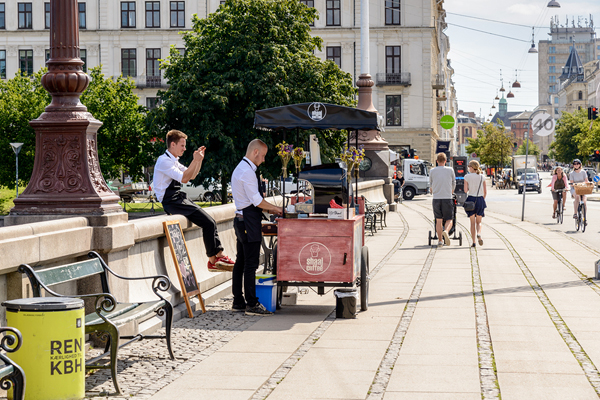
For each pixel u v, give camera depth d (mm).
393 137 60562
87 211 6434
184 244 8422
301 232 7898
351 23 59781
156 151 38438
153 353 6277
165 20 60031
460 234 15281
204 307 8461
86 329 5141
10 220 6422
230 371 5664
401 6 59719
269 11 32938
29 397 4691
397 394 4988
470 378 5379
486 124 85375
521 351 6199
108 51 60375
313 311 8367
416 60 60062
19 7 60969
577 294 9086
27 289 5492
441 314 7945
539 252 13898
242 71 32250
